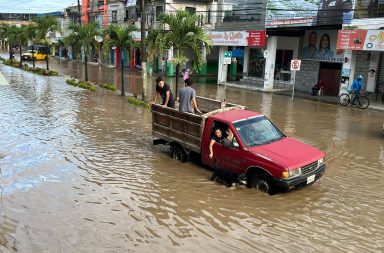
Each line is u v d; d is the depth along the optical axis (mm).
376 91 23016
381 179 9414
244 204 7734
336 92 25547
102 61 51281
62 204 7535
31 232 6434
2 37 63688
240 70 39031
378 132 14742
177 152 10461
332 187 8797
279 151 8312
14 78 29703
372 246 6238
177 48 17031
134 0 42156
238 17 32156
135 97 20484
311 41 26703
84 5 56562
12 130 13133
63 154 10688
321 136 13797
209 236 6441
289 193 8328
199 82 33000
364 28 21359
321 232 6672
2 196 7832
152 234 6461
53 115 15914
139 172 9469
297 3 25234
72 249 5941
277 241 6332
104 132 13359
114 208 7414
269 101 22531
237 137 8648
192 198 7973
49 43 35531
